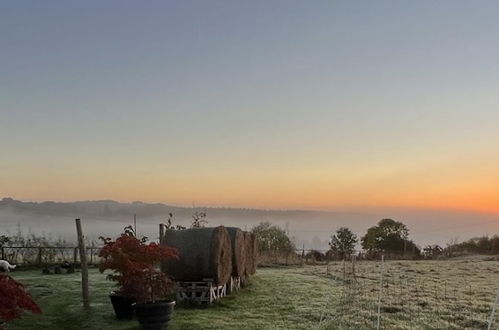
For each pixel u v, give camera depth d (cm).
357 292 1653
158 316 1169
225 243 1595
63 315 1359
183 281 1503
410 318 1286
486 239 4053
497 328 1177
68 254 2720
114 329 1205
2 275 784
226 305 1487
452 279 2042
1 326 945
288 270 2534
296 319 1305
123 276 1231
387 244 3984
